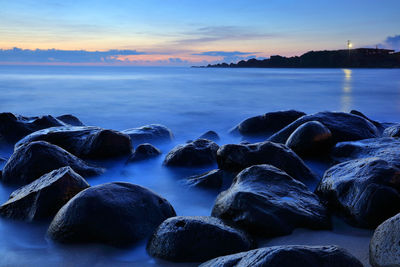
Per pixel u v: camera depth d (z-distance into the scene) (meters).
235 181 3.96
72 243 3.04
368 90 25.70
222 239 2.81
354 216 3.37
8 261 2.81
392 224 2.40
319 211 3.45
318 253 2.11
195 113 14.46
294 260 2.04
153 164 5.75
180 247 2.78
